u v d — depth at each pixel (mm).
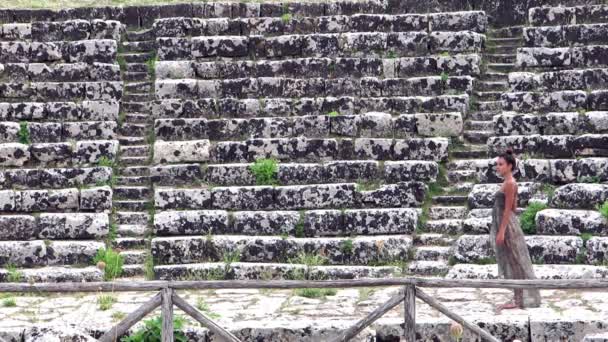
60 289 13445
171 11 26000
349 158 21938
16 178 21562
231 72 24016
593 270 17984
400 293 13719
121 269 19531
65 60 24422
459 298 16953
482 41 23891
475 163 21125
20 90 23562
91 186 21406
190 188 21406
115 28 25156
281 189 20859
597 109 21703
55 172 21578
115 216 21031
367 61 23594
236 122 22672
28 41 24953
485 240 19094
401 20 24406
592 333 14320
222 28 24984
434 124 22172
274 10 25750
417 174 21219
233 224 20484
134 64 24812
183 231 20422
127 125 23266
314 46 24203
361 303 16953
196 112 23156
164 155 22141
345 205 20734
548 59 22875
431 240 19875
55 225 20500
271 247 19766
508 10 24953
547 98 21984
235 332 14664
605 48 22562
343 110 22812
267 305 16938
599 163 20281
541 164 20594
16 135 22531
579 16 23609
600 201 19547
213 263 19625
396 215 20109
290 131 22469
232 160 22156
